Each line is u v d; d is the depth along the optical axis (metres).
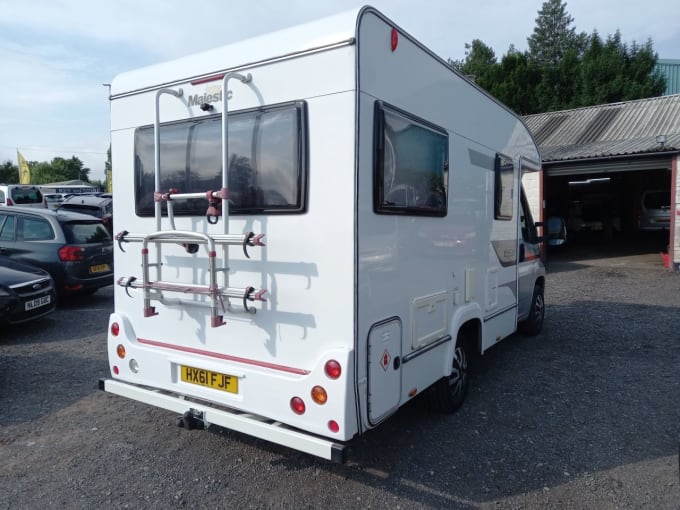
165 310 3.46
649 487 3.15
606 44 32.66
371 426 2.84
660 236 19.69
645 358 5.69
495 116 4.61
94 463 3.44
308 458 3.49
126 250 3.68
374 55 2.79
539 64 42.72
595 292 9.85
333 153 2.72
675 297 9.23
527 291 5.95
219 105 3.17
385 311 2.96
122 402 4.46
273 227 2.94
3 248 7.96
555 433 3.86
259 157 2.99
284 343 2.94
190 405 3.21
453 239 3.82
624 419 4.11
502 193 4.84
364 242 2.75
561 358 5.69
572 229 20.27
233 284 3.12
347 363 2.65
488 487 3.14
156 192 3.25
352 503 2.98
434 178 3.49
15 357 5.70
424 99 3.33
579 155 13.42
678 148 11.98
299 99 2.83
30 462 3.47
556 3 46.59
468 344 4.34
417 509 2.93
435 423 4.01
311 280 2.82
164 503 2.99
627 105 18.61
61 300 8.87
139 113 3.60
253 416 3.03
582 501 3.01
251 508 2.94
